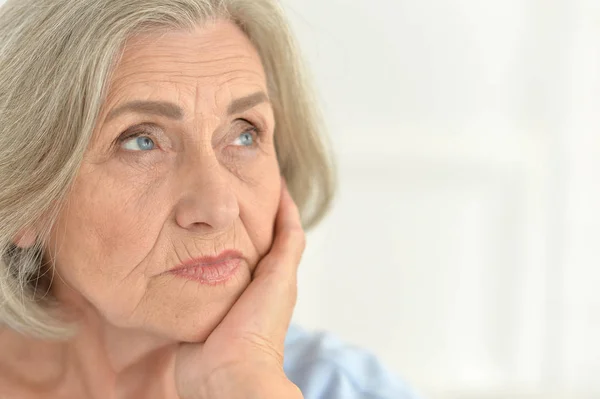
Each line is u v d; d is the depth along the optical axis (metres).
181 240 0.79
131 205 0.78
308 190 1.16
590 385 1.77
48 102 0.77
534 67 1.60
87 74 0.75
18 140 0.79
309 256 1.62
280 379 0.81
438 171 1.60
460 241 1.65
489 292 1.69
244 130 0.88
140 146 0.79
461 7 1.54
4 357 0.98
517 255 1.67
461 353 1.71
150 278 0.80
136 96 0.76
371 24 1.51
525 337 1.73
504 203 1.65
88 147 0.78
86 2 0.76
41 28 0.78
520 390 1.74
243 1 0.88
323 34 1.50
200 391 0.83
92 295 0.82
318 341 1.18
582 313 1.73
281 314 0.87
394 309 1.67
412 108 1.57
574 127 1.64
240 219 0.86
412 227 1.63
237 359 0.81
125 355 0.93
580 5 1.58
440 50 1.55
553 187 1.66
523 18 1.57
